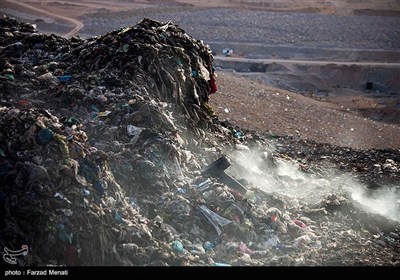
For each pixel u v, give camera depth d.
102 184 10.07
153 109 12.69
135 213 10.38
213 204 11.39
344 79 64.19
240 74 61.59
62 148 10.07
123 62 14.24
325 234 11.87
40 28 74.38
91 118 12.41
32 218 9.19
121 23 78.81
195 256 10.09
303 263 10.48
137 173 11.24
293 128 32.44
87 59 14.75
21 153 9.94
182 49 15.26
